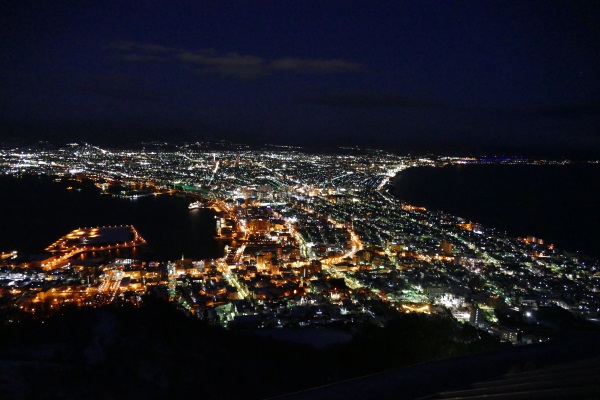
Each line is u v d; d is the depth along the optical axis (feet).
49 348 31.12
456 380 20.36
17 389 25.23
